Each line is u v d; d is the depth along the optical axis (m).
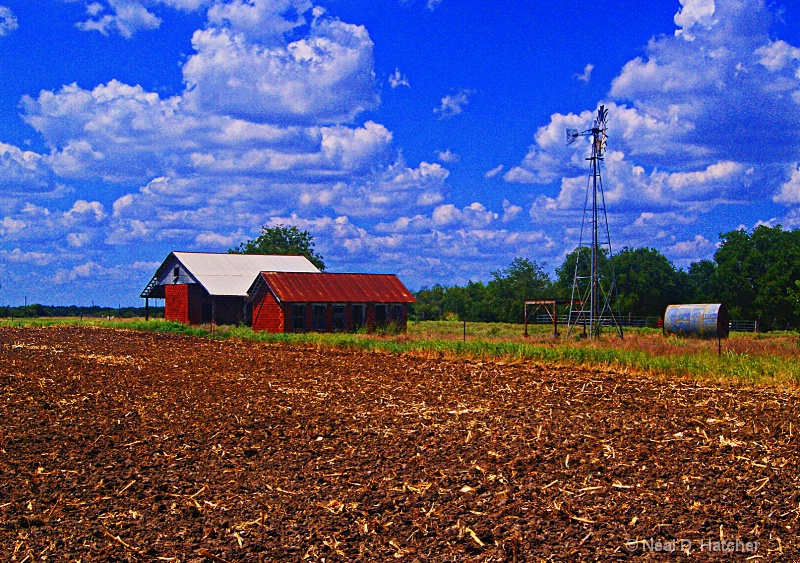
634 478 13.19
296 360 32.19
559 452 14.98
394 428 17.47
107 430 17.50
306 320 51.28
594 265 50.12
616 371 27.56
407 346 36.50
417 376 26.55
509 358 31.47
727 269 93.94
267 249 103.81
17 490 12.90
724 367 26.23
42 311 102.88
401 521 11.27
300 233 107.62
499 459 14.51
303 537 10.75
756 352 31.75
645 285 96.88
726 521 11.09
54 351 37.22
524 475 13.46
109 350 37.62
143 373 27.86
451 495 12.41
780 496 12.12
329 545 10.43
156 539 10.72
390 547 10.38
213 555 10.09
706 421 17.95
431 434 16.73
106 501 12.36
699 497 12.14
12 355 35.09
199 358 33.28
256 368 29.25
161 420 18.67
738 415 18.69
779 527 10.85
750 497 12.11
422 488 12.79
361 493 12.56
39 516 11.61
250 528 11.12
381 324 53.94
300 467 14.28
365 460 14.66
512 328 64.69
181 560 9.99
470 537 10.65
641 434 16.58
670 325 49.12
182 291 62.00
